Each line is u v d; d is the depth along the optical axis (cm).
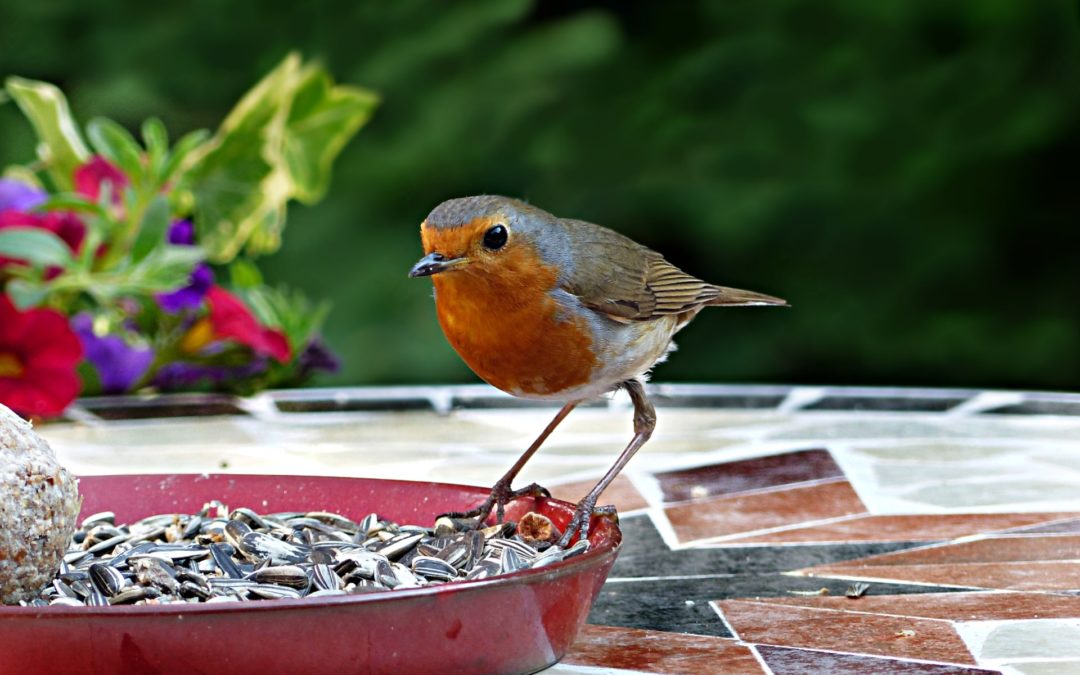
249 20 1386
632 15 1415
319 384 1277
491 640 378
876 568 520
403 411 844
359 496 516
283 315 906
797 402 863
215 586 425
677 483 660
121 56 1381
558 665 413
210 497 518
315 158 955
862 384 1381
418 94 1375
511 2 1369
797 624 454
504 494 510
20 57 1367
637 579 511
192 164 887
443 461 704
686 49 1404
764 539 564
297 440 756
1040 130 1340
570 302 545
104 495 514
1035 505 611
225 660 352
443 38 1369
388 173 1355
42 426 794
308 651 356
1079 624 450
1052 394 869
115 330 877
